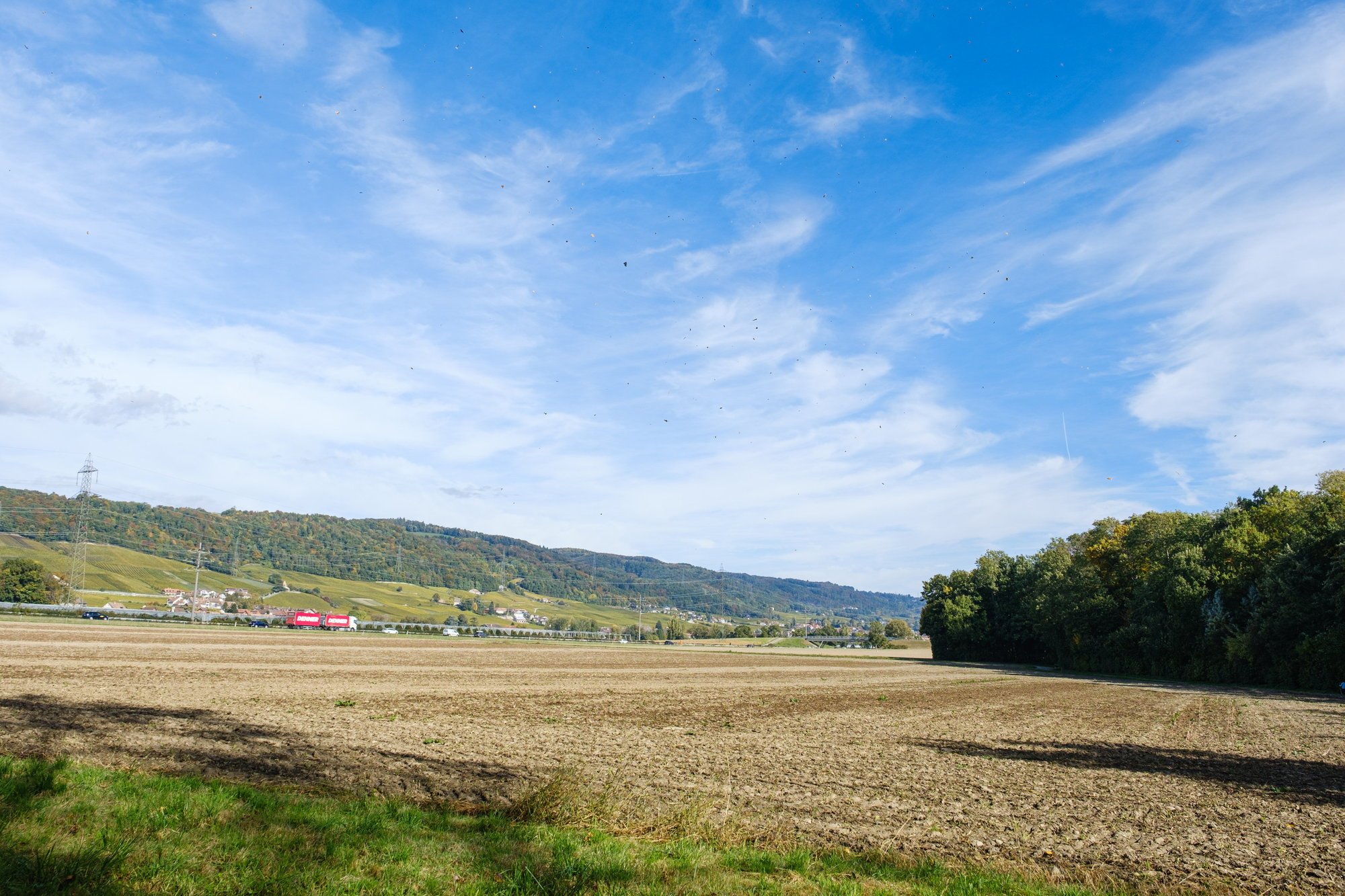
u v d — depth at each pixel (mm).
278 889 8422
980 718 37312
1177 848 13766
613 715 33031
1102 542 102625
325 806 12281
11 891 7688
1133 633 85688
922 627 135875
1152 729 34250
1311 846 14211
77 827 9953
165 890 8227
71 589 150250
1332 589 64375
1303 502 78688
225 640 80562
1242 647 69625
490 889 9047
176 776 14445
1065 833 14594
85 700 26062
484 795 15141
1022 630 119062
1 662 39344
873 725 33000
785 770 20391
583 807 13359
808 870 10984
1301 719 40375
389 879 9039
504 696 38688
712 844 12172
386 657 68250
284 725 23484
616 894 9086
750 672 72188
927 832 14172
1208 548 82125
